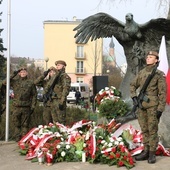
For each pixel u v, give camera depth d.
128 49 8.12
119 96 8.05
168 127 7.02
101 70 52.84
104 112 7.57
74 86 42.06
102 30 8.07
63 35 59.00
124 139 6.11
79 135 6.25
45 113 7.92
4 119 9.34
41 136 6.37
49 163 5.80
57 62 7.69
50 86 7.70
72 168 5.53
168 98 6.65
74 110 13.44
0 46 26.14
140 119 5.88
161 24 7.57
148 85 5.73
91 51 59.06
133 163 5.54
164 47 6.91
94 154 5.81
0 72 25.31
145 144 5.91
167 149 6.73
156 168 5.42
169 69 7.07
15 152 6.84
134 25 7.74
